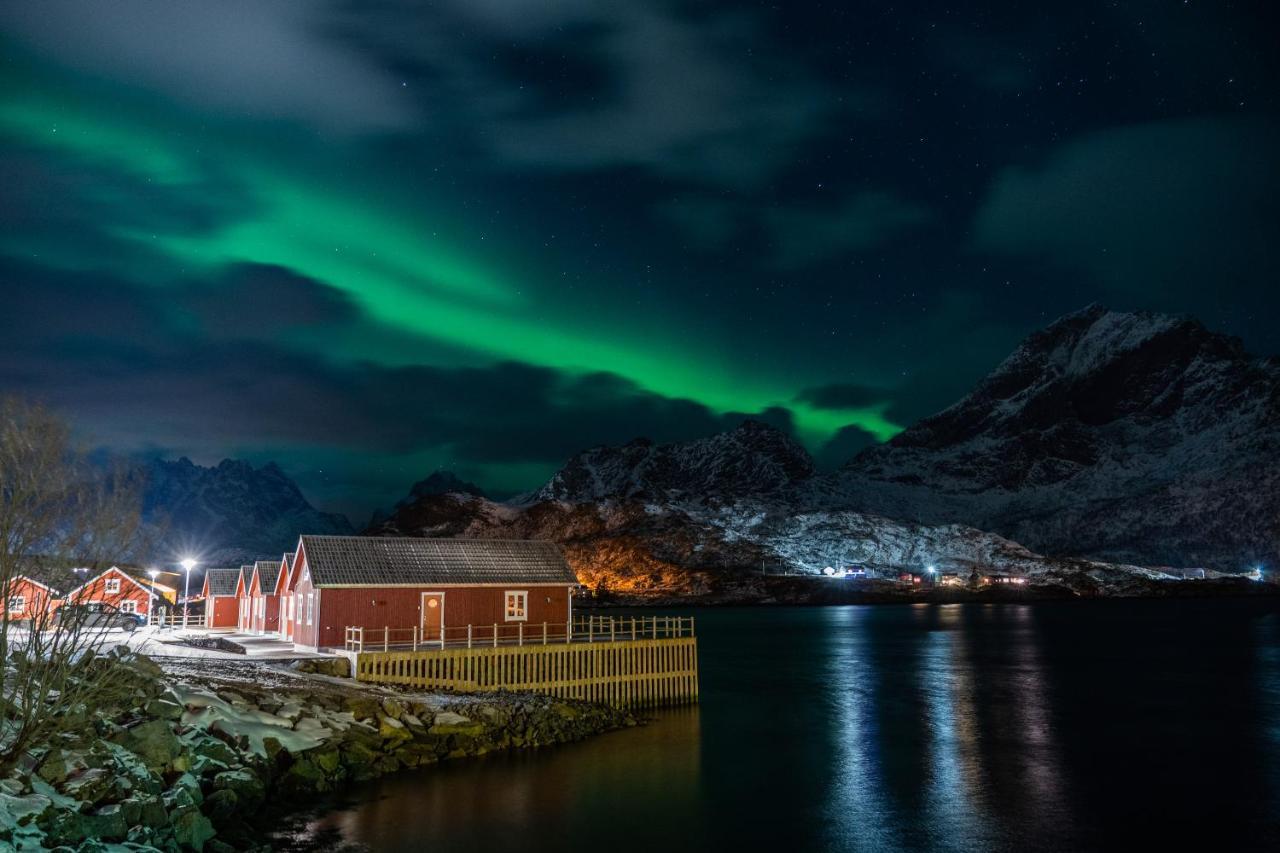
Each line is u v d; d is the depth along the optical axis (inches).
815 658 3624.5
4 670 856.3
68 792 824.3
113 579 2122.3
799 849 1058.1
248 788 1050.7
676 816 1175.6
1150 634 5039.4
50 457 832.9
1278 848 1074.7
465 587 2014.0
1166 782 1393.9
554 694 1851.6
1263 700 2308.1
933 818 1190.9
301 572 2033.7
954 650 3993.6
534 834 1070.4
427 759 1368.1
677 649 2094.0
